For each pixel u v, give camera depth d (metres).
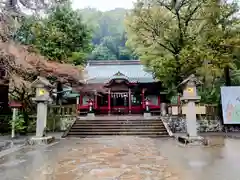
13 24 10.13
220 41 13.10
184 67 13.72
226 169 4.66
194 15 14.95
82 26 16.52
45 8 10.66
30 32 13.88
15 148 7.84
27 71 10.98
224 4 13.95
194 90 8.84
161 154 6.46
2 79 11.48
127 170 4.66
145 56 16.44
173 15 15.00
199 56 12.73
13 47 9.83
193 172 4.45
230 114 13.00
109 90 21.27
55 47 14.88
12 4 9.61
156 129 12.48
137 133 12.01
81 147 7.93
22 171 4.63
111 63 27.06
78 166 5.05
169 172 4.47
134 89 21.78
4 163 5.40
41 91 9.30
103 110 21.73
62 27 15.83
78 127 12.91
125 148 7.60
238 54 14.04
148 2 14.55
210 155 6.22
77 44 16.55
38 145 8.49
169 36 14.81
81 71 13.90
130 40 16.53
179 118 13.79
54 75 12.59
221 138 10.27
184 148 7.50
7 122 12.97
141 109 21.83
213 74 14.47
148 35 15.30
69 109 14.74
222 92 13.25
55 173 4.46
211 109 14.12
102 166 5.03
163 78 15.34
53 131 13.88
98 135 11.91
